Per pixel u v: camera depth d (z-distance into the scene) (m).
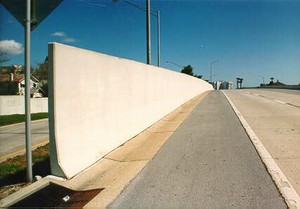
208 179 5.36
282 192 4.61
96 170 6.22
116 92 8.20
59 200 4.79
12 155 8.86
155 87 12.45
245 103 20.91
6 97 26.84
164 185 5.22
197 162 6.44
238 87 124.69
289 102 20.38
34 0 5.31
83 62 6.48
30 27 5.31
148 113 11.23
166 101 14.69
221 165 6.11
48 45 5.59
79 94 6.31
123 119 8.66
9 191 5.10
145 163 6.60
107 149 7.41
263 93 37.06
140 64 10.38
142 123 10.38
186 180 5.38
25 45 5.27
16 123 20.25
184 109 17.58
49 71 5.59
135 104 9.77
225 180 5.25
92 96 6.84
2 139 12.45
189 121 12.55
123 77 8.74
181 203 4.45
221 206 4.25
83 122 6.46
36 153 8.16
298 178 5.20
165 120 13.05
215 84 107.56
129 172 6.04
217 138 8.74
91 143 6.71
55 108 5.59
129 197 4.80
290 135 8.69
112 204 4.58
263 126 10.45
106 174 5.98
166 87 14.73
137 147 8.10
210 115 14.26
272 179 5.18
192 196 4.67
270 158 6.43
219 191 4.79
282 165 5.93
